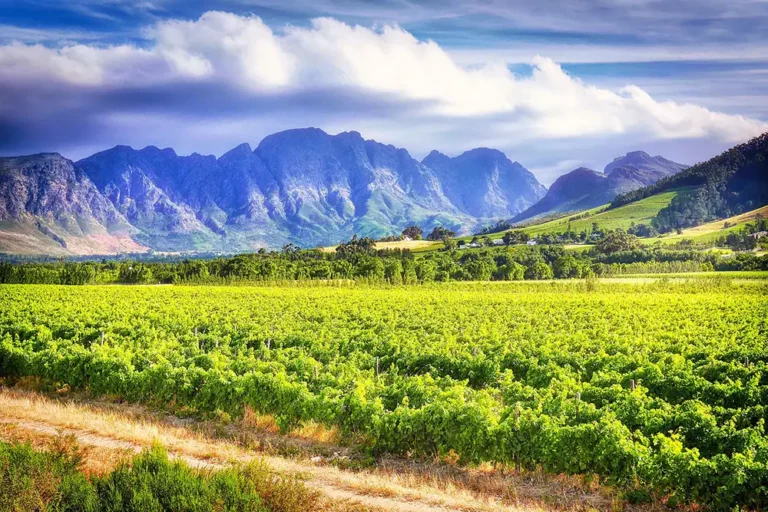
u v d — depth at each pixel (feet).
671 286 280.51
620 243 531.50
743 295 234.17
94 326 119.34
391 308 170.19
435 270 390.21
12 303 174.60
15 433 53.21
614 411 53.36
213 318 138.00
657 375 70.13
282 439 57.36
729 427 47.75
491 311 161.58
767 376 74.49
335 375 72.84
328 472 46.96
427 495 41.93
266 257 509.76
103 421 57.72
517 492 44.29
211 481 34.96
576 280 360.07
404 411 52.80
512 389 64.13
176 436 55.77
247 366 72.23
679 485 41.11
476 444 49.06
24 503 32.83
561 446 46.09
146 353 80.53
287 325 121.49
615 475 44.01
